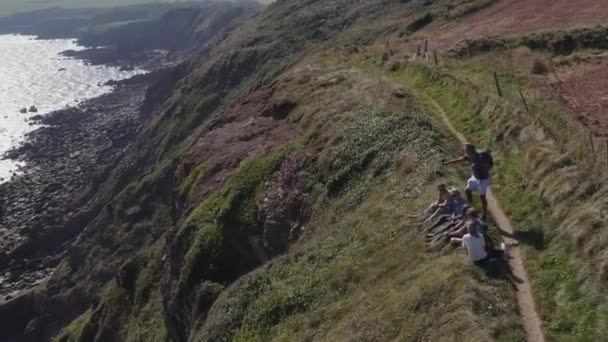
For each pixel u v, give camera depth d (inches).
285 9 5319.9
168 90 5698.8
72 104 6525.6
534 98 1294.3
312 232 1301.7
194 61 5767.7
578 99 1295.5
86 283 2945.4
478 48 1839.3
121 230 3198.8
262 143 1806.1
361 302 906.1
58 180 4463.6
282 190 1487.5
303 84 2105.1
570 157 962.7
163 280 1818.4
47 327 2918.3
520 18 2108.8
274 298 1096.8
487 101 1354.6
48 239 3659.0
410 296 804.0
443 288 773.3
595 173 890.1
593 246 754.8
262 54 4101.9
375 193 1194.0
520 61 1625.2
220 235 1523.1
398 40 2406.5
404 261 910.4
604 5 1978.3
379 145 1325.0
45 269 3459.6
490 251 813.9
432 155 1157.1
